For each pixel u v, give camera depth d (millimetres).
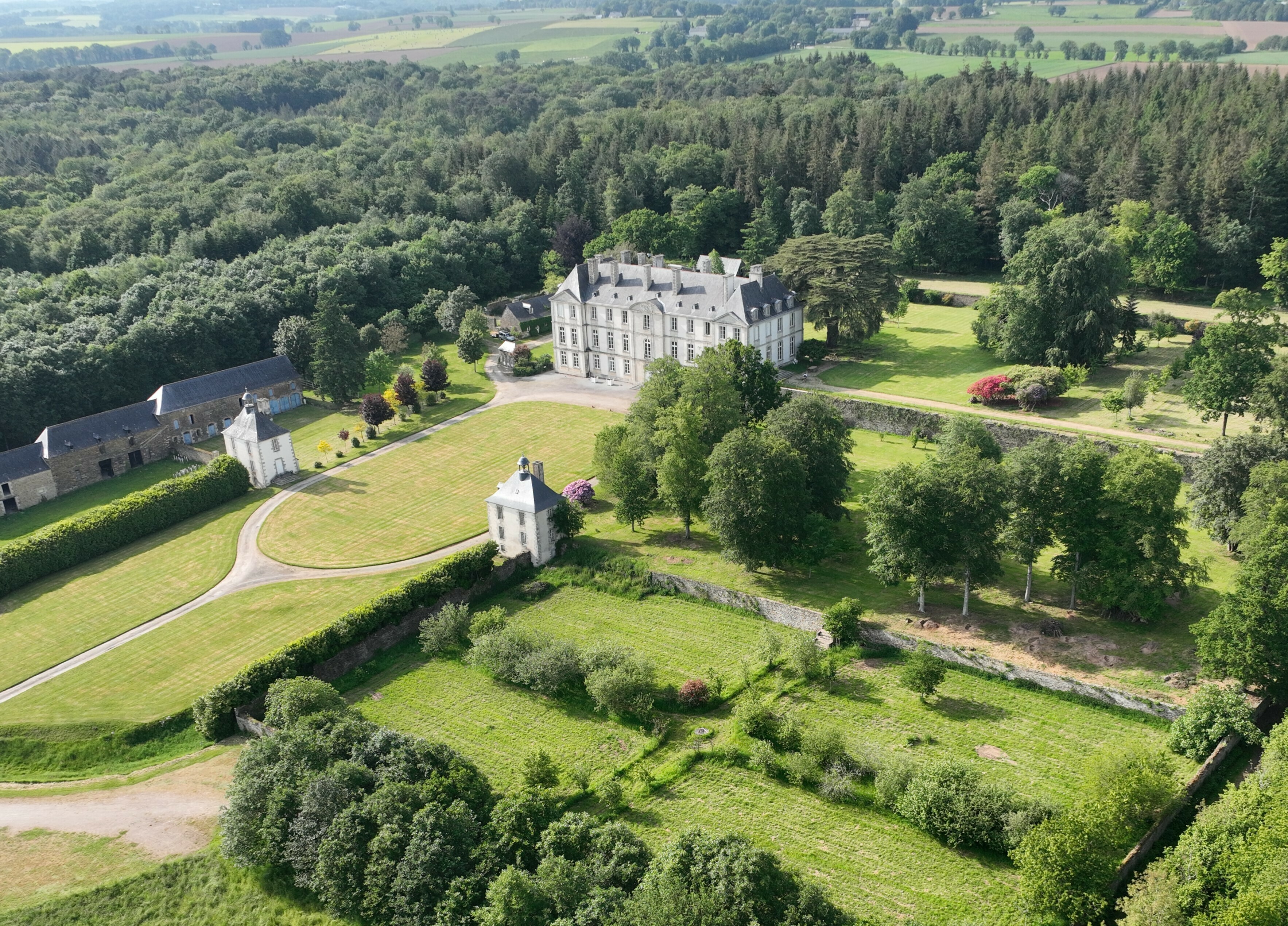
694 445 114500
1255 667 78812
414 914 63844
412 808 70000
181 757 86500
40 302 180125
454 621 98688
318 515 131750
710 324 164125
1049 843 63031
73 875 72938
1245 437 103000
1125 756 71750
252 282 193875
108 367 161625
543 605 107375
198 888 71188
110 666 99625
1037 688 86750
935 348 182750
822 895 62281
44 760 87250
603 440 121625
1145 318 171875
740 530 103750
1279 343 136625
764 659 93312
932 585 104500
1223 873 60219
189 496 133125
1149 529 89750
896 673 90875
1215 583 99250
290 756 75125
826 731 78625
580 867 64125
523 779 79000
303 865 68938
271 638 102750
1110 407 140500
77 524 122688
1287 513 84562
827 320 177250
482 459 146875
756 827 73500
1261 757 76062
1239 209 196500
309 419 168375
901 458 138250
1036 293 159500
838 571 108750
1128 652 89562
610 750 83438
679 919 57625
